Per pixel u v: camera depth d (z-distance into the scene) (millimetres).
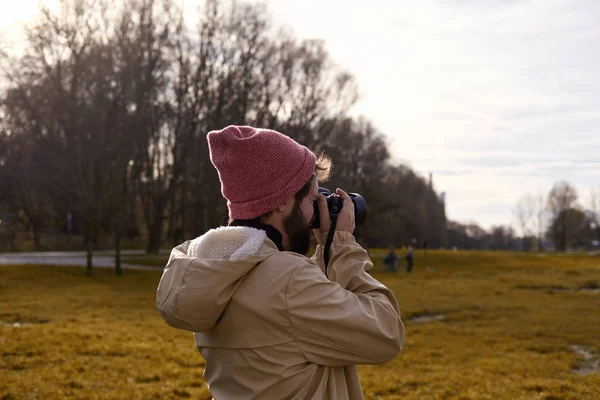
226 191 1837
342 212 1918
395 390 8344
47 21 29484
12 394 6770
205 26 37375
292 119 39875
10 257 43250
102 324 13266
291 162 1781
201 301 1630
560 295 24750
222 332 1714
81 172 30000
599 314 18297
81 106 30031
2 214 61750
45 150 36875
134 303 19578
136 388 7504
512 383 8883
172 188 41938
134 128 31531
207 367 1818
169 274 1735
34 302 18000
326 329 1647
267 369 1654
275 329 1658
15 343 9641
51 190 53062
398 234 80562
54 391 7020
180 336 11938
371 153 59406
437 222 95938
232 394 1709
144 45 33562
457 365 10508
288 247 1873
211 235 1763
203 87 37250
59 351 9352
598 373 9953
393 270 41375
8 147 48531
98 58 30109
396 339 1726
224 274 1640
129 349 9891
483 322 16859
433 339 13617
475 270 43031
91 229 30453
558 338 13836
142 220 70188
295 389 1648
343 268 1817
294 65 39594
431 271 41438
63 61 30438
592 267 44938
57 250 55250
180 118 38969
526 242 111312
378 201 59094
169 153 46125
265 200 1779
